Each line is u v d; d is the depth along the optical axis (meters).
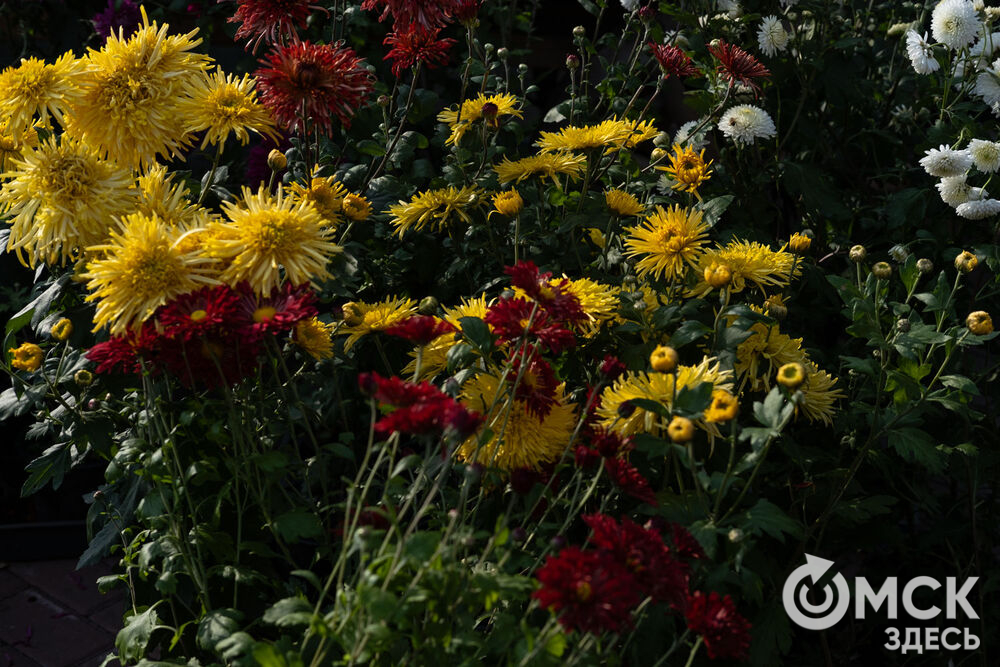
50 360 2.21
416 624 1.64
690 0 3.29
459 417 1.48
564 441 1.95
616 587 1.39
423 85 3.85
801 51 3.21
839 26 3.40
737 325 2.06
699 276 2.21
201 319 1.67
